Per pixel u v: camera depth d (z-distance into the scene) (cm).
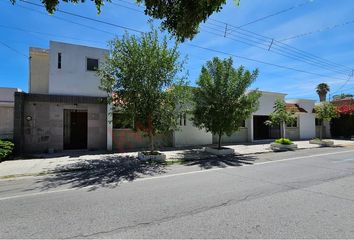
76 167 1010
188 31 644
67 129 1499
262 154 1468
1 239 389
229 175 861
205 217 471
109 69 1187
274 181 763
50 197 615
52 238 391
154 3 645
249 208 519
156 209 518
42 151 1401
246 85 1430
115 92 1183
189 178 818
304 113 2573
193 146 1803
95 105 1521
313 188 678
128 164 1094
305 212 495
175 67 1209
